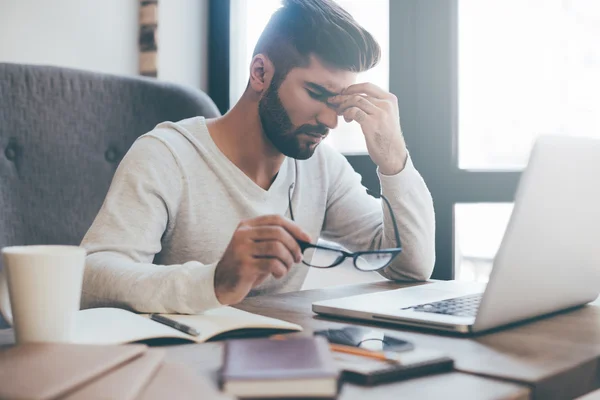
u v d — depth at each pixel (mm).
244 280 855
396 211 1372
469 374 646
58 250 679
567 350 752
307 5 1276
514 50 1898
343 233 1610
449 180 1895
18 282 638
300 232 873
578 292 982
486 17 1903
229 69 2359
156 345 750
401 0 1939
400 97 1957
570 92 1864
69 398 475
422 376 632
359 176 1687
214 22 2371
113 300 946
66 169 1553
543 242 812
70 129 1566
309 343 627
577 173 833
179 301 887
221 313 908
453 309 930
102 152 1623
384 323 896
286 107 1300
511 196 1827
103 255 1064
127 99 1672
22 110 1500
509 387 602
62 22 2033
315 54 1259
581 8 1839
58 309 646
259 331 829
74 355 572
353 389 583
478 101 1916
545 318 954
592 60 1836
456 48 1898
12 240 1446
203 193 1356
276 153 1400
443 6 1886
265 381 522
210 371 633
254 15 2381
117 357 566
